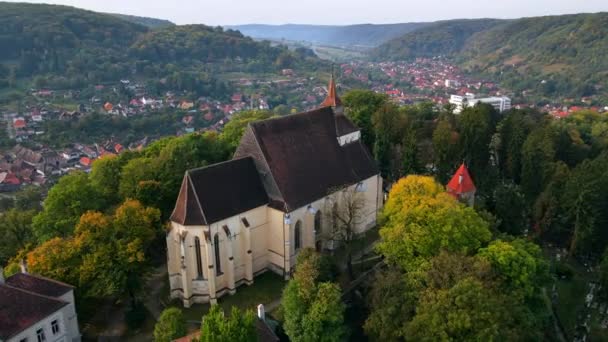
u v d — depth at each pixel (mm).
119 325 65188
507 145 121750
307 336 54531
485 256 59344
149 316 66688
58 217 78750
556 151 124000
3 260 83812
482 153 115562
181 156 91812
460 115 134375
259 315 55500
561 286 83812
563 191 96000
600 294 79625
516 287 57625
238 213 69688
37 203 143500
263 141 75250
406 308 54594
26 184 168875
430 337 49594
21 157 190375
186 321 64875
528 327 53594
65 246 63750
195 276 68375
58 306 53719
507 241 66562
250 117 142125
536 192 106500
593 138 152875
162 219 82375
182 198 66750
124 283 61938
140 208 70750
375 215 93625
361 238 88125
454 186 94938
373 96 134250
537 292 60656
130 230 66938
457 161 112500
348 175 84812
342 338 57062
